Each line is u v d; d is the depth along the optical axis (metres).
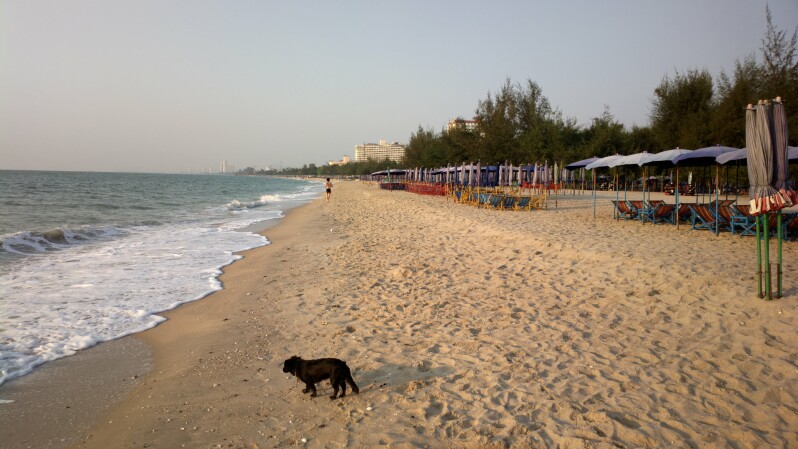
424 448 3.57
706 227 13.12
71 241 15.16
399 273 9.45
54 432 4.05
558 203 25.19
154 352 5.97
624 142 43.41
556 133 40.97
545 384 4.52
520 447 3.54
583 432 3.70
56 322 7.02
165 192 57.91
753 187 6.00
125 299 8.38
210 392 4.71
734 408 3.91
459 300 7.49
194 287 9.34
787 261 8.41
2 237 13.59
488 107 42.47
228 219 24.48
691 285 7.03
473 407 4.16
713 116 31.70
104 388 4.92
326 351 5.62
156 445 3.77
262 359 5.53
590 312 6.54
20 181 75.62
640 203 16.38
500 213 19.70
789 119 25.28
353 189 71.00
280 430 3.93
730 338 5.23
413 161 69.62
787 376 4.30
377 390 4.57
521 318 6.48
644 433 3.63
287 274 10.26
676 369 4.66
